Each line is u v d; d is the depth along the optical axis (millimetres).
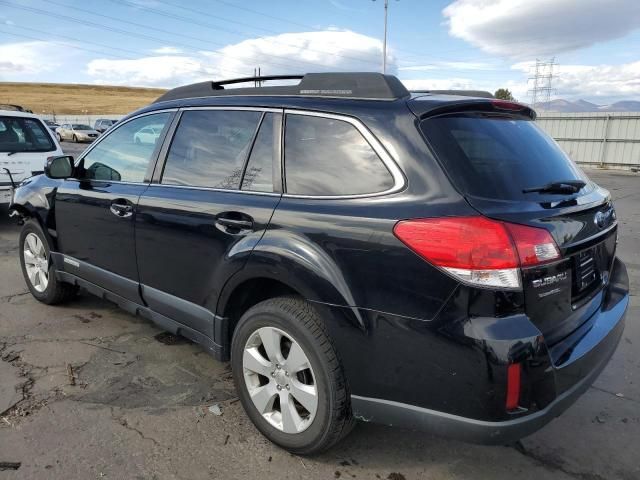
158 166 3416
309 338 2424
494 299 1996
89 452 2645
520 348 1979
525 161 2469
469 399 2059
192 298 3104
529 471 2598
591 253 2545
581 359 2268
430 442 2811
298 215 2516
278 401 2740
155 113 3586
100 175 3924
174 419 2957
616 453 2744
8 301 4797
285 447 2650
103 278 3830
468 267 2008
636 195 13258
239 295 2891
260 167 2811
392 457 2682
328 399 2416
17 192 4711
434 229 2082
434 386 2135
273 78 3172
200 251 2967
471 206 2076
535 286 2072
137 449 2680
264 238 2596
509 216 2074
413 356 2160
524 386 2010
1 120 8109
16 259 6332
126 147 3736
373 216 2252
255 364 2723
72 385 3301
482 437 2072
